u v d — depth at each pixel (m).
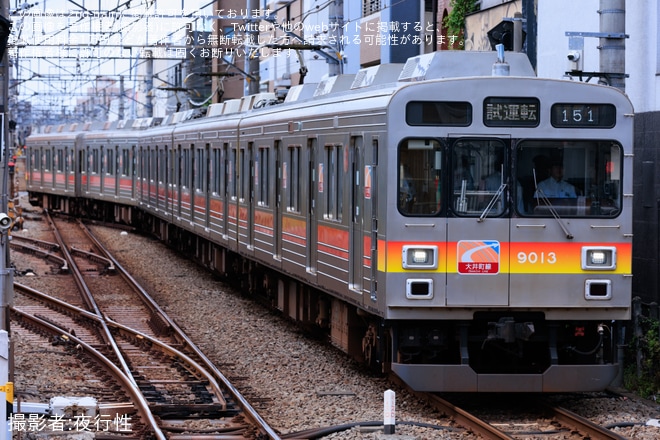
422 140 27.80
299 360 36.16
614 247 28.19
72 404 26.98
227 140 53.31
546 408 28.06
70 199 116.12
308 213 37.31
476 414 28.45
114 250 77.38
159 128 79.88
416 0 70.06
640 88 37.09
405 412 28.23
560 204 28.06
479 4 55.28
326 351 37.81
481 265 27.80
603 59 32.09
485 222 27.81
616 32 31.92
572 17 42.94
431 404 28.81
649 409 28.64
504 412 28.80
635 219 35.34
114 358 36.94
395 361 28.48
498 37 38.66
